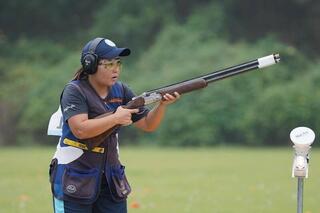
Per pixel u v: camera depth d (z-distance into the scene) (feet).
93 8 272.31
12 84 231.71
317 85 213.87
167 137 206.69
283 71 218.59
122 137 211.82
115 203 38.60
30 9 267.59
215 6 253.44
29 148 198.08
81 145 37.60
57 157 38.11
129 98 39.63
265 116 205.05
